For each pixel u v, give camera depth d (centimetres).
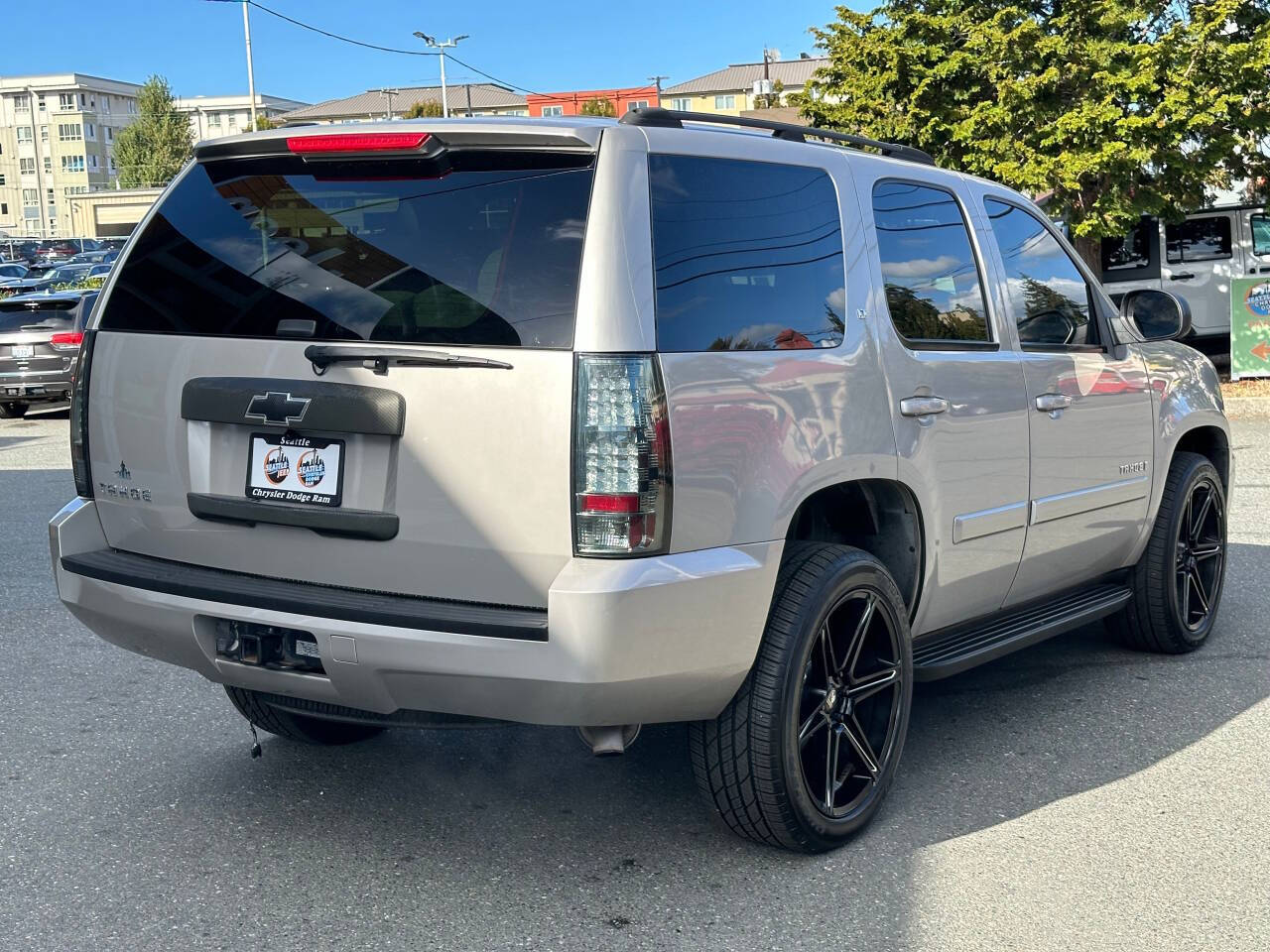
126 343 357
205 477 341
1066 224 1638
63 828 371
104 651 561
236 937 307
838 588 346
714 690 321
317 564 326
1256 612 629
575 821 377
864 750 367
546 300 300
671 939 306
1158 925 315
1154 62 1520
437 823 375
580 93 9406
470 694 304
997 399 419
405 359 309
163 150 10512
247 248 341
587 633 290
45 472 1146
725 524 314
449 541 307
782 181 356
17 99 15138
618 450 294
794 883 337
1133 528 513
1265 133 1630
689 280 315
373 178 327
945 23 1616
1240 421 1384
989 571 427
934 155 1686
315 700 332
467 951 300
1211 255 1786
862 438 357
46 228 15225
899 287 389
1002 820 380
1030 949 303
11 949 301
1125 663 544
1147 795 399
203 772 417
